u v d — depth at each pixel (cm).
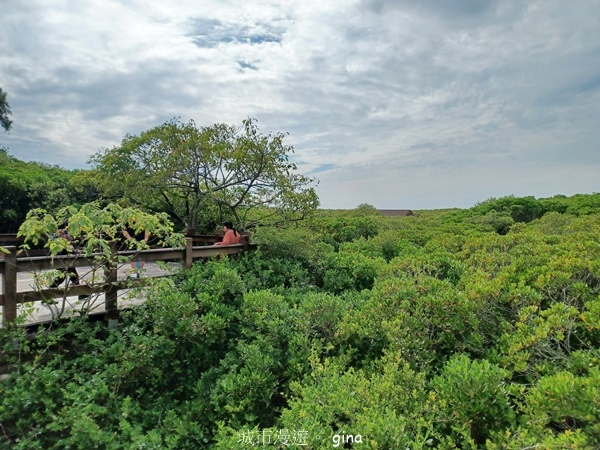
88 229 453
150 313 483
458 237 851
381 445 217
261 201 1150
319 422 263
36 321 456
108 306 489
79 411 335
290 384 341
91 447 317
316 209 1123
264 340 426
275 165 1086
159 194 1172
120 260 496
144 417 374
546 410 212
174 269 573
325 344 429
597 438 188
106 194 1194
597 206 1916
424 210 4503
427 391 285
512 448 196
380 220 1534
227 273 562
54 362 394
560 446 185
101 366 413
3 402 346
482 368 250
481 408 228
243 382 370
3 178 1506
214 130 1110
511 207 2080
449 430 247
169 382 433
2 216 1480
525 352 287
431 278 447
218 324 459
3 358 396
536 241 608
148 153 1159
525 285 402
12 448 324
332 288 671
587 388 203
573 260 409
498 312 365
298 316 448
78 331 452
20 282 722
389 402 269
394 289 434
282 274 682
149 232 518
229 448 275
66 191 1551
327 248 823
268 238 758
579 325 304
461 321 348
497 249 602
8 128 2352
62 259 456
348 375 321
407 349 344
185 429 353
